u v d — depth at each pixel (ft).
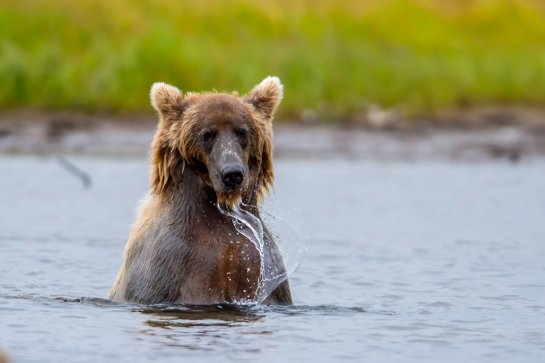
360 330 29.99
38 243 45.50
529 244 46.78
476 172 73.26
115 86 88.69
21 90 87.61
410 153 81.30
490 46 110.01
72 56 93.45
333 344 28.30
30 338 28.35
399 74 97.50
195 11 102.12
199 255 30.27
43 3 98.27
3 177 66.18
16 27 95.30
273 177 31.91
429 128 88.53
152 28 96.32
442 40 107.86
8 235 47.39
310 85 92.27
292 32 102.83
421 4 113.29
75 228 49.83
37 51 92.63
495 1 116.78
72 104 87.86
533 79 101.71
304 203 58.39
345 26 106.22
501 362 27.12
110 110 87.81
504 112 94.73
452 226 51.90
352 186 65.46
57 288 36.32
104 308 31.55
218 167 29.63
